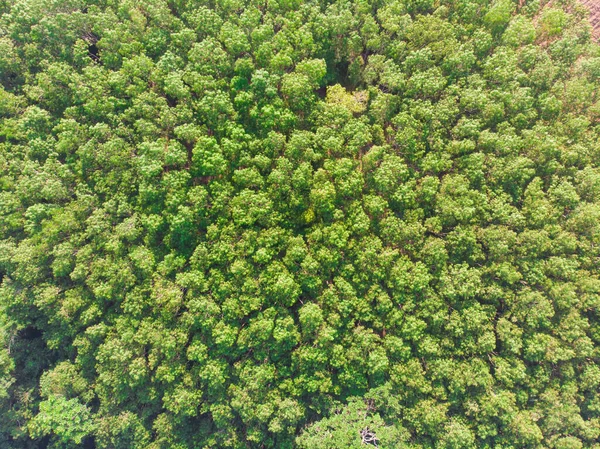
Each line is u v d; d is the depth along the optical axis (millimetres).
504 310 43344
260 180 42531
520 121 43438
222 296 42531
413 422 41875
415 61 43781
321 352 42031
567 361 42438
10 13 45062
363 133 43156
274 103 42875
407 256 43375
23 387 46469
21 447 47562
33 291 43188
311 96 44375
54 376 44469
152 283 42969
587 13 46406
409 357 42406
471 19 45656
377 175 42281
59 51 43812
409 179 43656
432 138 43625
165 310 42062
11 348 45438
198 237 43562
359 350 42188
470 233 42031
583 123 42500
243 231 42750
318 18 45062
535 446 41344
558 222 42750
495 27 45438
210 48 43344
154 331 42250
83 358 44438
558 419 41000
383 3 45781
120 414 45094
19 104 43594
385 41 45719
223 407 42906
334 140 42062
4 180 42531
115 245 41750
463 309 42312
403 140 42938
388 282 42562
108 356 42875
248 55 44844
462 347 42688
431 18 44469
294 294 42094
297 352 42969
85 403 45281
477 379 41406
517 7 47500
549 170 42781
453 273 42000
